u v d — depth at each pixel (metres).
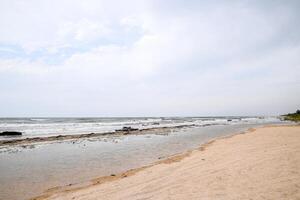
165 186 7.64
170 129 40.69
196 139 24.34
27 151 18.09
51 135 32.09
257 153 12.46
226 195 6.41
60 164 13.01
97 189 7.86
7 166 12.73
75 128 48.34
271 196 6.16
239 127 44.94
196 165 10.49
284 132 25.83
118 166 12.13
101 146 20.28
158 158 14.02
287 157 10.93
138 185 7.95
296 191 6.43
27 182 9.52
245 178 7.90
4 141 24.30
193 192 6.84
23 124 65.25
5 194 8.06
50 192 8.08
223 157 11.97
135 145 20.42
